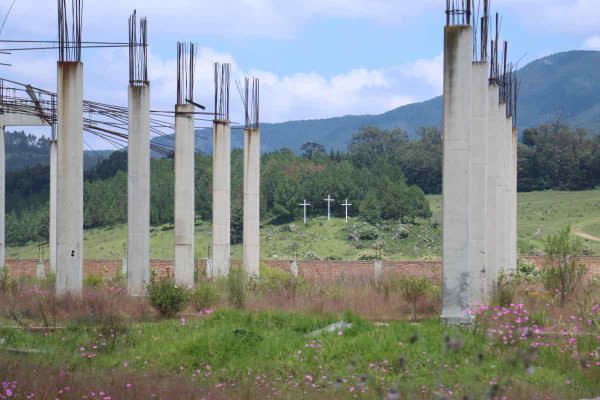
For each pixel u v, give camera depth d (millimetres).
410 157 140000
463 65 23750
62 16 29844
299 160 124812
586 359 18438
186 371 18953
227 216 39250
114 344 21062
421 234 96938
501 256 34781
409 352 19391
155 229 102375
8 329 22484
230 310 25047
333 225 104250
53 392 15023
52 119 39281
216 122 39188
